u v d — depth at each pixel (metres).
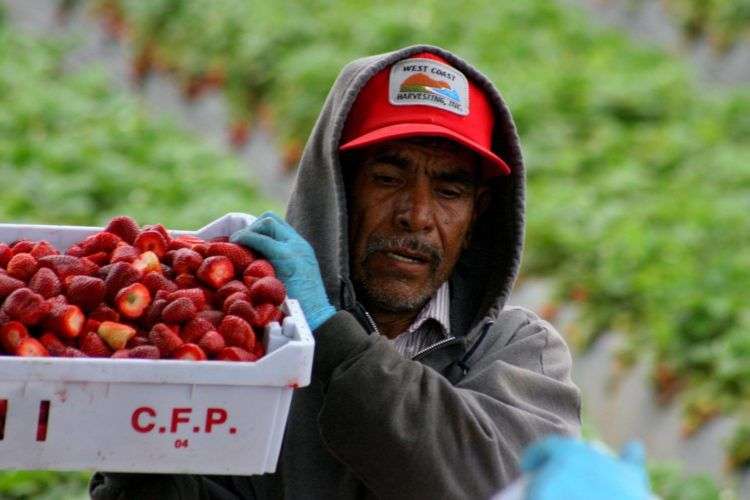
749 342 13.80
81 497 9.86
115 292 4.31
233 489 4.92
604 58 26.20
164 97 26.00
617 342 14.74
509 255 4.94
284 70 22.94
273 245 4.53
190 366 3.94
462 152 4.76
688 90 24.50
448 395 4.40
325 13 26.19
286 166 21.38
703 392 13.50
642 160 20.66
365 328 4.79
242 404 4.02
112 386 3.93
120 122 21.20
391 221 4.77
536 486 2.85
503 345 5.00
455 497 4.38
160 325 4.16
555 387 4.76
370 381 4.30
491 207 5.00
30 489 9.90
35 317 4.12
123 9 27.08
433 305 4.94
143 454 4.00
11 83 22.67
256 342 4.27
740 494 12.54
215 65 24.70
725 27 27.25
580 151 21.03
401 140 4.73
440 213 4.77
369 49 24.88
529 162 20.34
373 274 4.80
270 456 4.12
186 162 19.70
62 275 4.35
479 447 4.41
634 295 15.33
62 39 27.16
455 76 4.81
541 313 15.91
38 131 20.66
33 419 3.90
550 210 17.72
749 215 17.67
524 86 23.44
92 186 18.02
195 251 4.55
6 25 27.84
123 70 27.00
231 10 25.48
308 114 21.48
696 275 15.60
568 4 31.47
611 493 2.84
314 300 4.48
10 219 16.80
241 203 17.89
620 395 14.30
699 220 17.42
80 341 4.18
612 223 17.58
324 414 4.35
